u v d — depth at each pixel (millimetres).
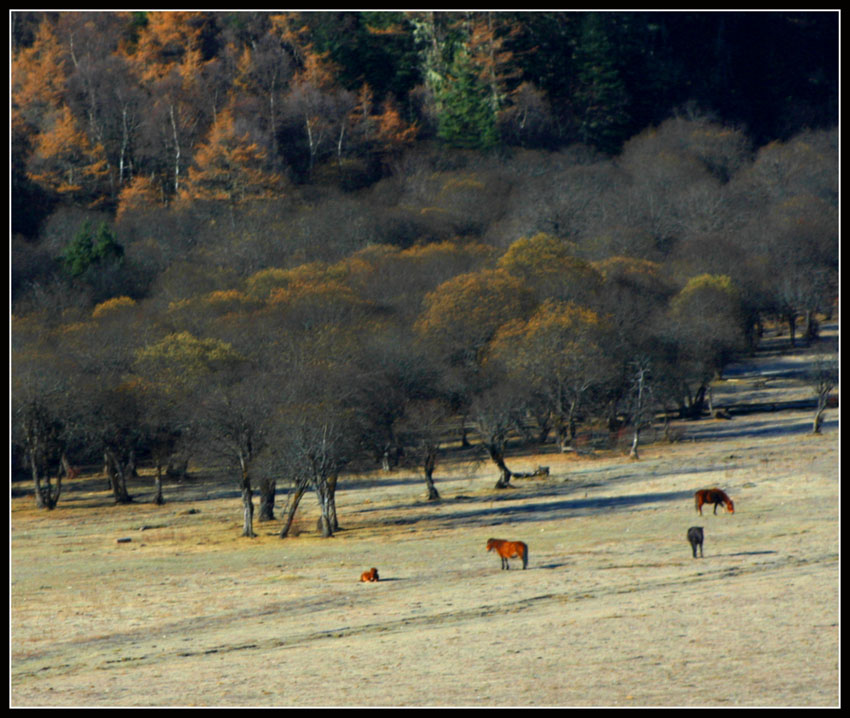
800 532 48500
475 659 26688
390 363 87312
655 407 103312
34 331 101938
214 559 54688
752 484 66562
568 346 90938
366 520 67438
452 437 105000
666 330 105062
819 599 31297
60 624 38281
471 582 42438
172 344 89938
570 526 58375
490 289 105312
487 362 94812
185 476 95000
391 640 30703
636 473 77562
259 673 27125
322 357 84938
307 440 61969
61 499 86938
